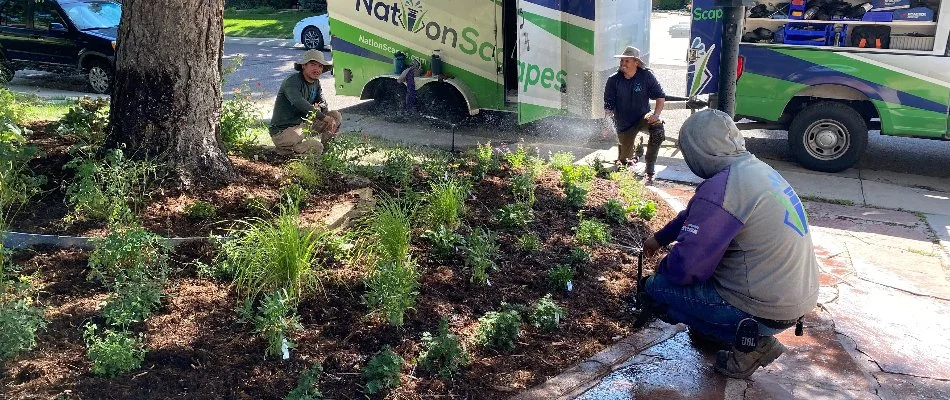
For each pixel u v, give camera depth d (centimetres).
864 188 872
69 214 492
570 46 1040
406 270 436
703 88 938
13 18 1389
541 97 1022
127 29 560
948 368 443
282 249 429
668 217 654
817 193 852
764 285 370
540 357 408
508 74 1113
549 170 753
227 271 446
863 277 585
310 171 600
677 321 408
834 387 411
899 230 726
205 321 401
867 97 882
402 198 577
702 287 391
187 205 531
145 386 348
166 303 415
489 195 630
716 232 365
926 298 548
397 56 1127
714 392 393
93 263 424
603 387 390
